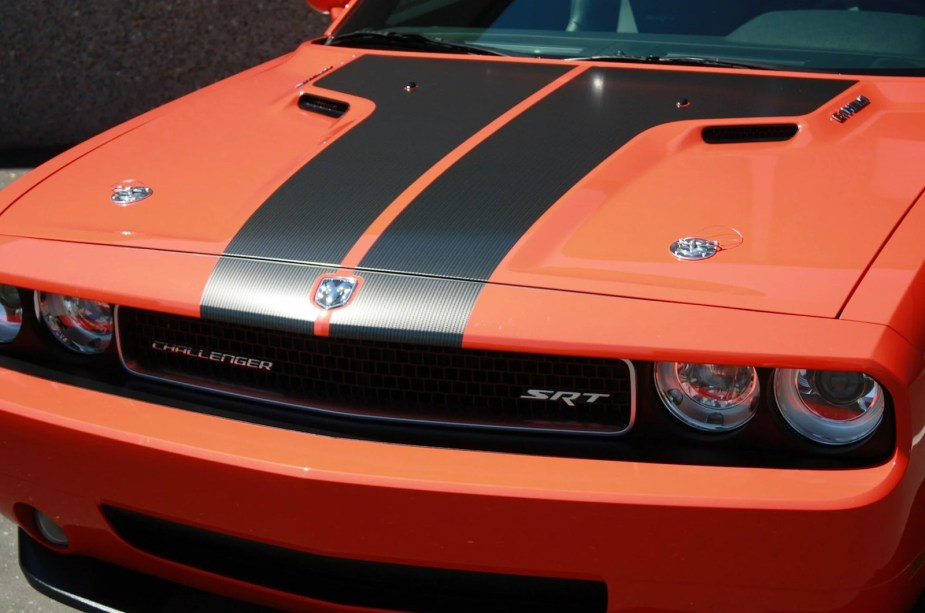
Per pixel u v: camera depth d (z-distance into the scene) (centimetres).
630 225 184
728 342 156
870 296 160
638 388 165
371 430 175
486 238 183
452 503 161
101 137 247
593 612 173
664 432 165
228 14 569
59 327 199
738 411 162
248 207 201
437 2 295
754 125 220
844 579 156
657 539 157
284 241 189
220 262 186
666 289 166
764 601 160
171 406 185
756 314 159
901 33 255
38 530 215
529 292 169
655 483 157
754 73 245
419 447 169
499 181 201
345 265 181
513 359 170
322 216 195
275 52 582
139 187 214
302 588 188
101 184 218
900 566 162
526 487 158
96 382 193
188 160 226
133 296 184
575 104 233
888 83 238
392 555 169
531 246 180
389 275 177
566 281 170
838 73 245
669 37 264
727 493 154
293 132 238
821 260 169
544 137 218
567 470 162
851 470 155
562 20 276
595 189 196
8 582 244
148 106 576
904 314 158
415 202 196
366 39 290
